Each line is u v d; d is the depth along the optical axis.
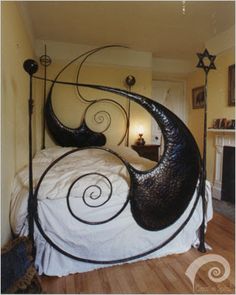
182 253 1.99
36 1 2.52
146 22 2.99
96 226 1.70
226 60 3.29
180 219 1.96
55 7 2.64
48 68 3.71
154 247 1.90
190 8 2.64
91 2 2.54
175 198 1.86
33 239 1.56
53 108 3.78
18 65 2.10
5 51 1.59
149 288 1.58
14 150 1.88
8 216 1.60
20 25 2.24
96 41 3.67
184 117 4.84
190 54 4.25
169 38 3.52
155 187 1.80
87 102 3.89
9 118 1.69
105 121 3.99
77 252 1.71
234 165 3.20
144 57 4.08
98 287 1.58
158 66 4.46
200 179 1.97
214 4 2.55
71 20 2.96
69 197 1.64
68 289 1.56
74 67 3.80
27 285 1.28
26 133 2.52
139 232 1.84
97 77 3.90
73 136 3.74
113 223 1.75
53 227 1.60
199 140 4.38
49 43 3.68
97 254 1.75
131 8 2.65
